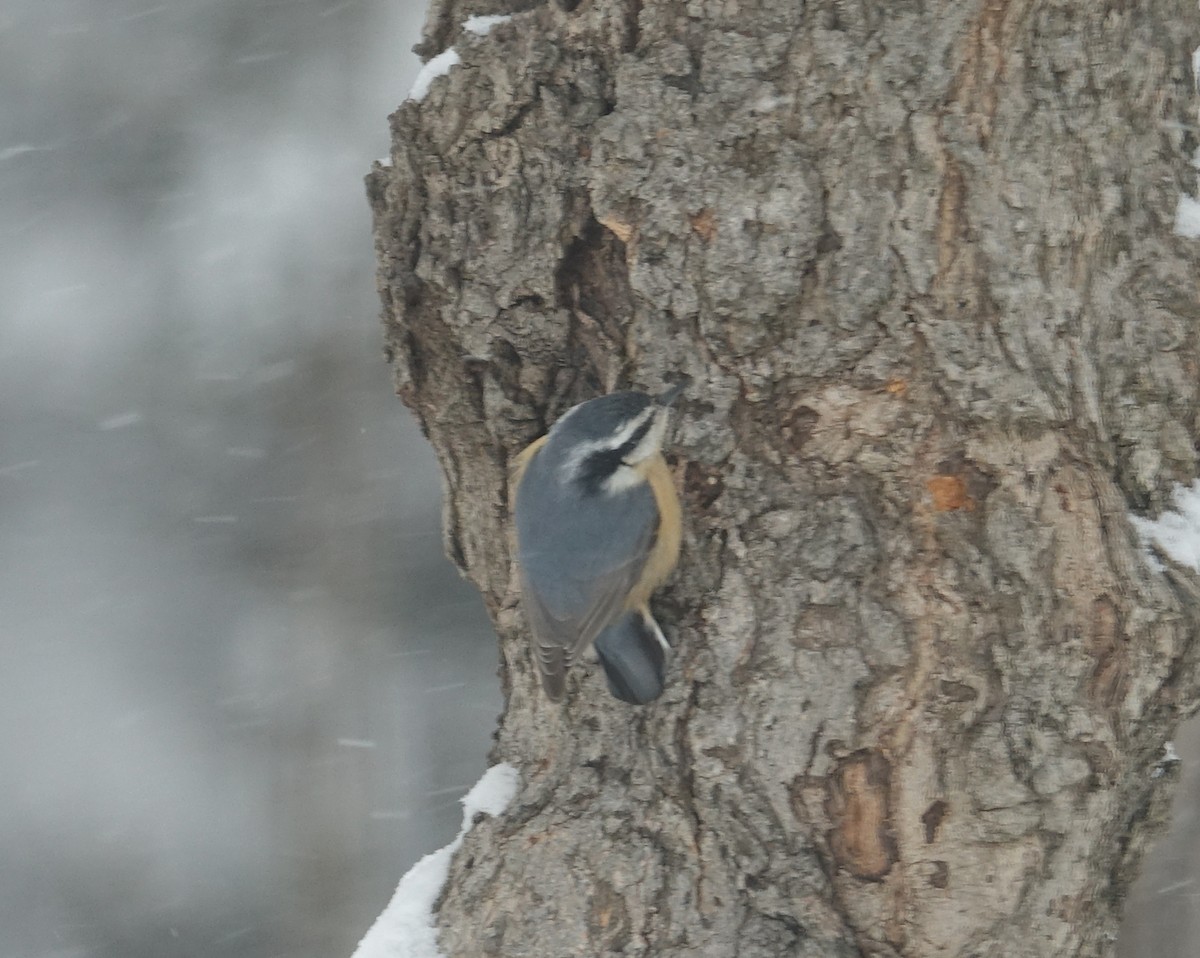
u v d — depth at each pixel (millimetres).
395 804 22031
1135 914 15461
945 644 9055
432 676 22812
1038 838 9062
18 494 23766
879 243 9156
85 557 23844
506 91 9805
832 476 9391
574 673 10180
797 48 9219
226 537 23469
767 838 9320
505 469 10875
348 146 24578
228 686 23172
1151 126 9562
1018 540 9039
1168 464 9547
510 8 10531
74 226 24719
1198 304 9523
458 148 10008
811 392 9398
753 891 9305
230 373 23812
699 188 9383
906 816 9078
